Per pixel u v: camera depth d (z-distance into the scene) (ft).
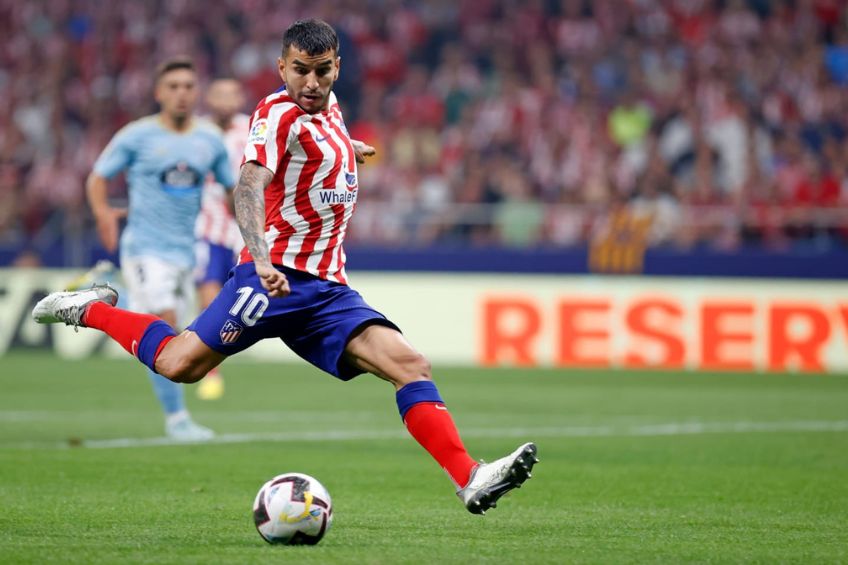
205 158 113.19
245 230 60.34
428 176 248.32
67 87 278.87
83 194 257.14
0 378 173.88
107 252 211.00
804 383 175.01
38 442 108.68
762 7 273.95
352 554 56.90
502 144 248.11
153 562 54.24
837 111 257.75
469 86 266.36
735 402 150.10
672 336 199.72
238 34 282.97
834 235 204.13
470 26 279.49
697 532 66.33
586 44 272.92
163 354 65.62
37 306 70.13
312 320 64.39
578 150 243.81
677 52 267.80
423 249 207.92
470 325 206.28
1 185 238.27
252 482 86.07
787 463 98.58
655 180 231.71
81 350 213.25
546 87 263.08
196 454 101.50
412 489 83.82
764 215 205.36
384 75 274.16
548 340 203.41
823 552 59.98
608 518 71.56
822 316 195.93
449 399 152.25
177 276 112.16
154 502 76.13
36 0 293.43
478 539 62.85
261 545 59.67
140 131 111.75
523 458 57.16
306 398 153.48
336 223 64.69
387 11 281.74
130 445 106.93
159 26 286.46
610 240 202.18
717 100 253.03
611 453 104.42
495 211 210.59
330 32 62.54
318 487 60.34
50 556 55.83
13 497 77.56
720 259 198.90
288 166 63.10
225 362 211.00
